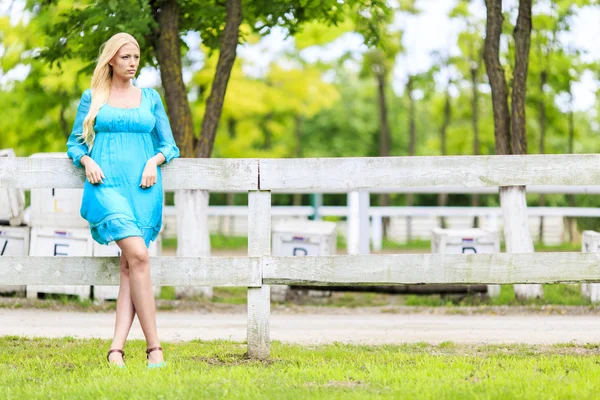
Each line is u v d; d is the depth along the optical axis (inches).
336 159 282.4
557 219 1187.3
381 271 280.7
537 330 381.7
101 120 266.7
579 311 449.4
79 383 239.5
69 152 271.3
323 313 455.5
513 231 475.5
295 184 281.7
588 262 282.0
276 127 1102.4
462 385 233.6
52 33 537.6
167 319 423.8
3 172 277.6
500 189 483.5
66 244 471.2
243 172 281.3
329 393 226.2
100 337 353.7
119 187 265.7
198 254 491.5
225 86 514.6
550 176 283.0
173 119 512.4
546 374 254.1
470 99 1056.8
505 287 533.6
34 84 818.8
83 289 471.2
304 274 280.7
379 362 280.7
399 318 431.2
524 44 505.0
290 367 267.1
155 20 521.3
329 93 1010.1
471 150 1095.6
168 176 280.2
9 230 478.9
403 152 1744.6
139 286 263.9
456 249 487.8
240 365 271.7
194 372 253.4
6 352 303.0
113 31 486.0
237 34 512.4
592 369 256.8
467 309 459.8
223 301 502.3
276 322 414.6
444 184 282.7
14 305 451.8
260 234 282.2
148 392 225.3
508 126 509.4
